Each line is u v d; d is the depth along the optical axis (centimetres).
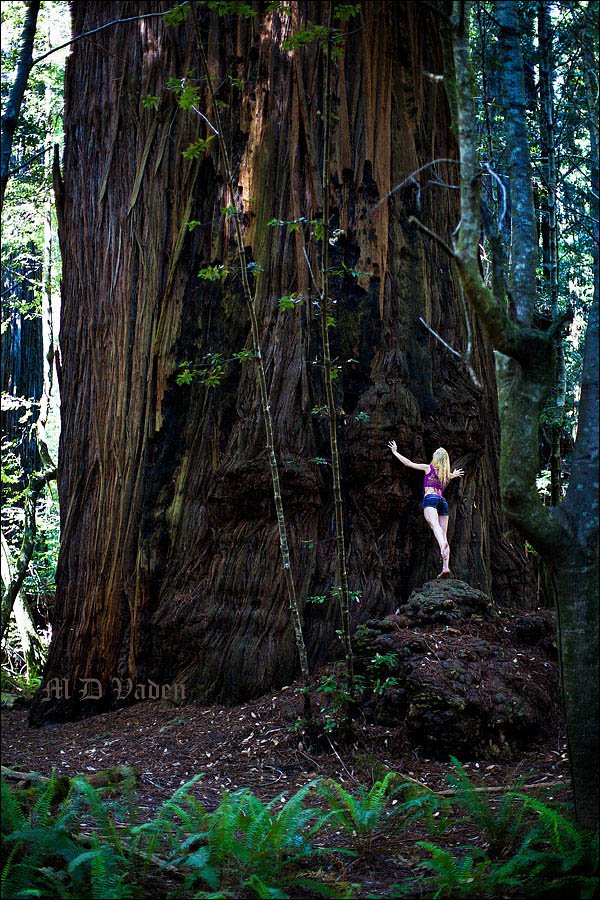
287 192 948
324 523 901
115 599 970
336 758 702
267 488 884
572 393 1231
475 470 940
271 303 938
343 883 439
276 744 734
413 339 940
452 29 476
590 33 627
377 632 780
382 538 898
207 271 748
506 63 529
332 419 704
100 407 1034
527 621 811
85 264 1076
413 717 693
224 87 978
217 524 931
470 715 693
